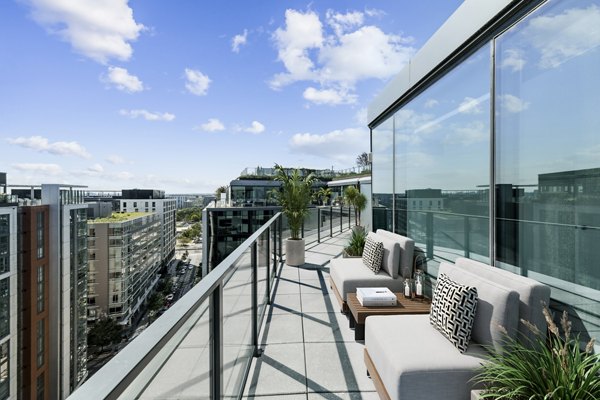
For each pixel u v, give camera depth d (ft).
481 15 8.15
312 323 10.53
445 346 6.11
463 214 9.62
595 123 5.53
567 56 6.05
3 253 32.68
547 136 6.49
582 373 4.34
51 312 40.24
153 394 2.56
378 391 6.38
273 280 15.38
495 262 8.05
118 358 2.03
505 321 5.65
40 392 37.88
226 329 5.58
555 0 6.30
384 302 9.44
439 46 10.48
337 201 35.37
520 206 7.25
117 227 63.16
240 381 6.93
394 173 15.97
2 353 32.04
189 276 114.52
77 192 47.03
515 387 4.60
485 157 8.50
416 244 13.21
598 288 5.44
